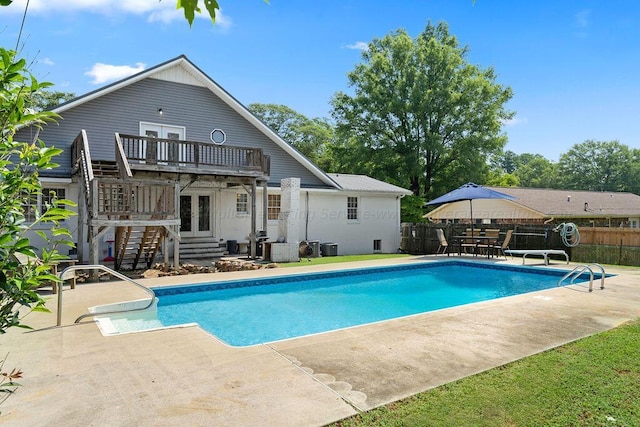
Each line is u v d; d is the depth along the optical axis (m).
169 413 3.05
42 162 1.67
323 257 15.81
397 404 3.19
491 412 3.07
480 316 6.21
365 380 3.68
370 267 12.26
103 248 13.24
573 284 9.41
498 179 37.19
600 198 28.30
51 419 2.96
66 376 3.79
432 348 4.62
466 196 15.34
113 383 3.62
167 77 15.48
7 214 1.53
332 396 3.35
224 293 9.63
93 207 9.71
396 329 5.45
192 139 15.95
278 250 13.62
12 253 1.53
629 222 25.59
